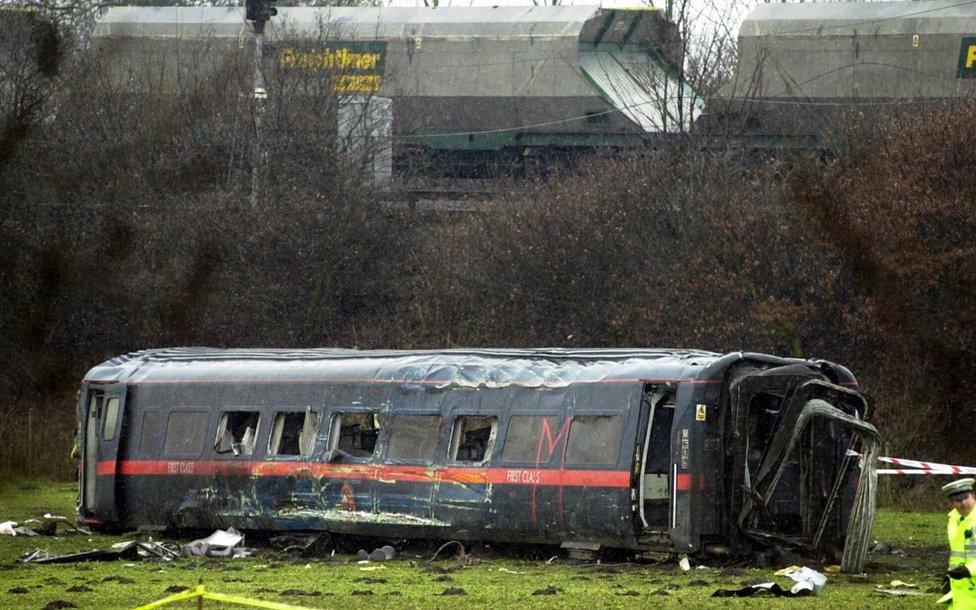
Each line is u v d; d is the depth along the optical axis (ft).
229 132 604.49
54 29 637.71
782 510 260.62
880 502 384.06
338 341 547.90
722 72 584.81
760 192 471.21
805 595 208.23
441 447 278.26
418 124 626.64
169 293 563.89
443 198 602.03
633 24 600.39
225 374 314.14
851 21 545.85
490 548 279.90
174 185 594.65
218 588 219.41
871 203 427.33
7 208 578.25
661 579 233.35
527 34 606.14
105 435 325.62
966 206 412.77
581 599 204.95
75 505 394.52
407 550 287.89
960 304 409.69
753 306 435.94
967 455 407.03
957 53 532.73
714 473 249.75
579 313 490.08
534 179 574.56
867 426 243.19
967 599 150.00
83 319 574.15
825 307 426.10
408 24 627.05
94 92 624.59
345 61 626.64
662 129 560.61
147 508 317.01
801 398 249.34
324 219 555.69
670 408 265.34
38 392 557.33
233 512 302.66
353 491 285.84
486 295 518.37
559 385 269.44
